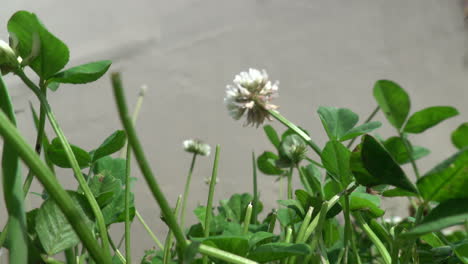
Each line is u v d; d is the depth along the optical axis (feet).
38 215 0.58
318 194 0.86
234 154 2.48
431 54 2.78
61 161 0.71
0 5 2.27
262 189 2.40
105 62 0.64
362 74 2.71
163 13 2.64
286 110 2.60
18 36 0.59
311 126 2.59
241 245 0.58
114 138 0.70
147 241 2.11
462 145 0.75
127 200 0.66
